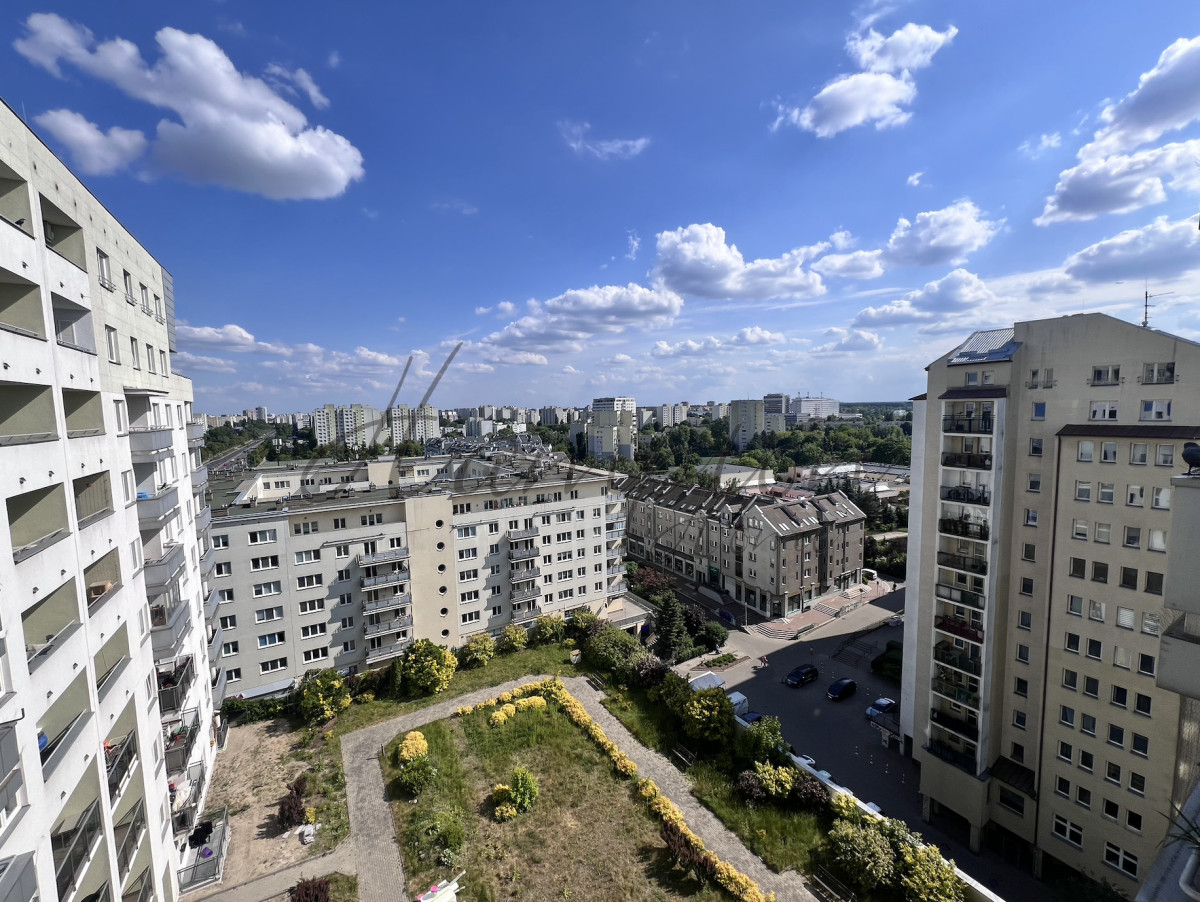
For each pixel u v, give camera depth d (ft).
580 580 168.04
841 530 208.13
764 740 94.02
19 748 33.53
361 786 95.09
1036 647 84.23
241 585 115.44
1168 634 29.37
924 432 99.30
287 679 121.49
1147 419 70.59
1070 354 78.07
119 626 51.11
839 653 163.63
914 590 105.09
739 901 70.38
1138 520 71.00
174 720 67.77
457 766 99.76
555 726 111.96
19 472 36.24
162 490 71.77
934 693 94.68
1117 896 68.64
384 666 132.87
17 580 35.04
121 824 50.34
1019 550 85.56
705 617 180.55
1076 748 78.54
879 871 70.33
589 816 87.35
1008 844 88.12
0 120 36.96
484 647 140.97
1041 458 82.02
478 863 78.64
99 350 53.98
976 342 90.63
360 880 75.97
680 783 94.79
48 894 35.88
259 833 84.43
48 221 49.78
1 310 39.47
